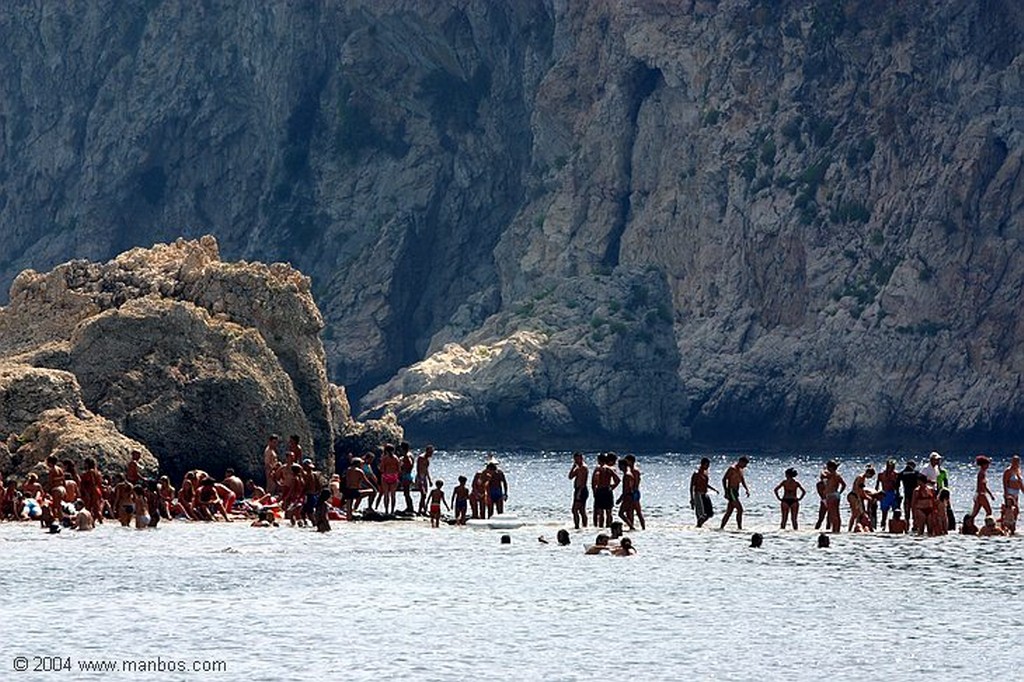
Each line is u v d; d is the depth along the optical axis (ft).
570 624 625.00
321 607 652.89
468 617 636.89
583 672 544.62
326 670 538.88
